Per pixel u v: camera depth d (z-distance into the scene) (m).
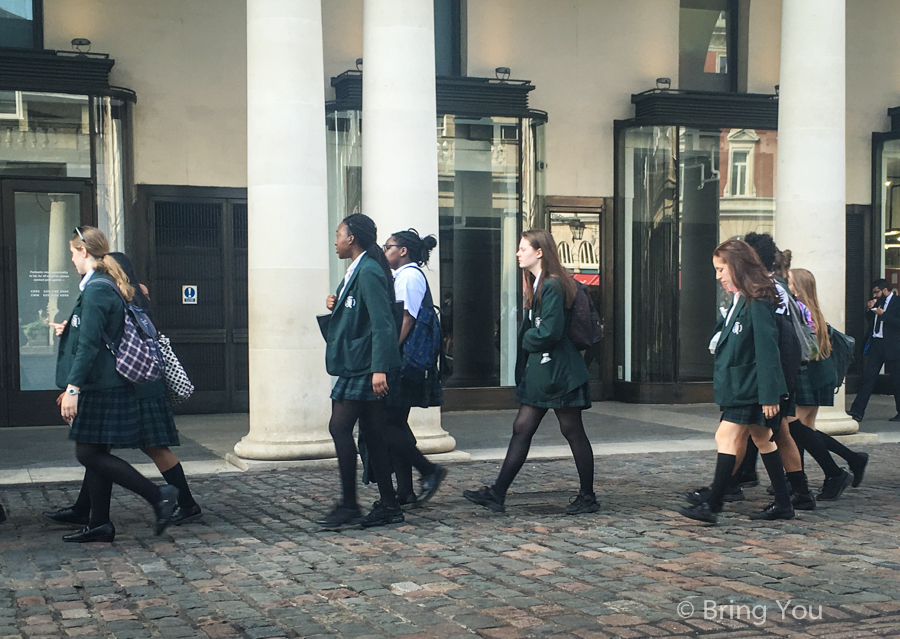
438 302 8.88
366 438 6.07
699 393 14.07
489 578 4.79
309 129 8.36
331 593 4.50
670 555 5.27
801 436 6.89
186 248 12.49
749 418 5.94
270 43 8.28
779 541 5.62
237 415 12.47
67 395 5.28
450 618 4.13
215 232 12.62
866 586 4.61
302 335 8.41
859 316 15.62
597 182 14.33
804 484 6.56
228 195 12.64
